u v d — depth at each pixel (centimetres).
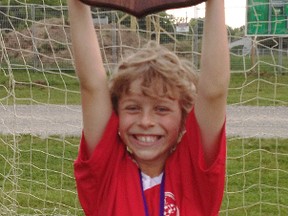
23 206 580
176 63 251
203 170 244
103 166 252
